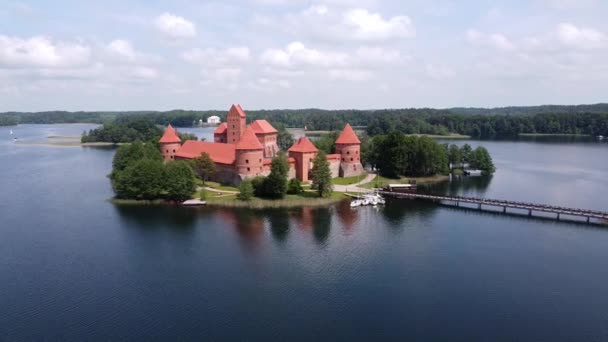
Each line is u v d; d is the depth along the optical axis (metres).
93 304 61.25
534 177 162.50
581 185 146.25
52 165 191.62
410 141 160.88
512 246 84.06
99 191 131.00
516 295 63.72
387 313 58.62
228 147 137.50
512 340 52.78
